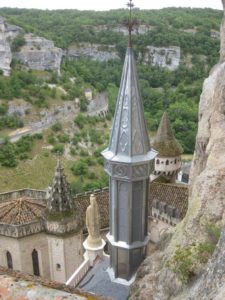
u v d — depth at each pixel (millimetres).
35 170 114500
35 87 146625
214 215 14961
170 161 56656
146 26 188375
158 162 56625
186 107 133125
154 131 124438
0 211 37219
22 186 106250
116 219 23094
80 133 140375
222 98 16656
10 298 7699
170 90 159750
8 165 112938
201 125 19141
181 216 41656
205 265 13875
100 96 171500
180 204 43625
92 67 195250
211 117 17703
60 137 133250
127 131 21125
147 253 24531
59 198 35250
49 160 120500
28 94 141500
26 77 148000
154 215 44406
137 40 194125
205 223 15016
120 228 23281
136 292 16922
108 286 23781
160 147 56594
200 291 11617
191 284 13789
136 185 22109
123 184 22141
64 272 36500
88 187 95812
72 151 128375
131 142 21203
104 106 165625
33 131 131375
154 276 16750
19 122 130750
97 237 27750
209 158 16500
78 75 179500
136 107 20859
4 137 120875
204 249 14336
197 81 165125
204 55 187125
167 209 42531
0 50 145250
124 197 22375
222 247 11242
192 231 15266
